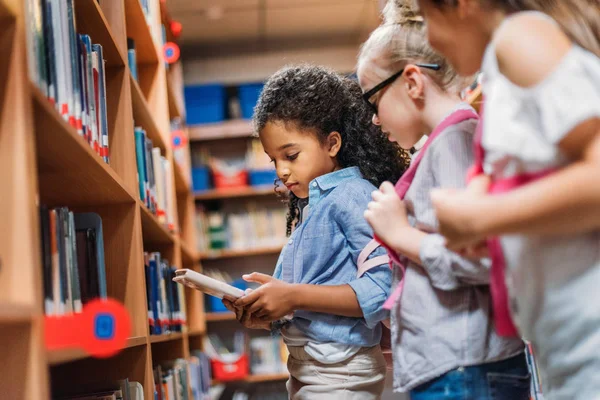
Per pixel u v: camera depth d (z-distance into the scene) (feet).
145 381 5.49
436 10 3.29
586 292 2.98
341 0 13.65
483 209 2.79
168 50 9.75
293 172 5.64
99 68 5.08
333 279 5.32
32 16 3.46
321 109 5.64
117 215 5.73
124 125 5.92
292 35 15.53
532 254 3.14
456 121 3.91
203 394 11.04
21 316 2.64
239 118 15.65
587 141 2.68
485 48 3.28
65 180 4.69
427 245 3.68
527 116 2.88
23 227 2.77
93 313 3.74
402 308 3.95
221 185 14.80
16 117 2.81
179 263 9.41
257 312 4.91
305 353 5.21
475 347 3.67
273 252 15.14
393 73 4.18
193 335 12.35
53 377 5.33
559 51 2.83
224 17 14.23
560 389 3.13
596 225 2.71
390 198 3.96
